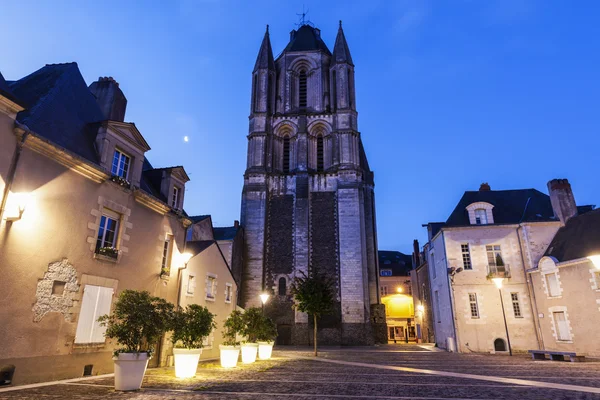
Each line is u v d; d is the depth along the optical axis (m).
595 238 20.23
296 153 41.69
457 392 9.00
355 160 40.34
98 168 12.05
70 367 10.79
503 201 27.31
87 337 11.40
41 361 9.95
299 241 37.53
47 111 11.84
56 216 10.67
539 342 22.53
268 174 40.50
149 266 14.53
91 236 11.84
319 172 40.28
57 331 10.45
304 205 38.69
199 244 19.45
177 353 11.68
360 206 38.69
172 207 16.25
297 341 34.25
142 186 15.47
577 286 20.31
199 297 17.89
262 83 44.72
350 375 12.51
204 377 11.69
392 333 51.56
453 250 25.42
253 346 17.28
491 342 23.38
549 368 14.59
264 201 39.03
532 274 23.50
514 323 23.39
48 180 10.51
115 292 12.65
